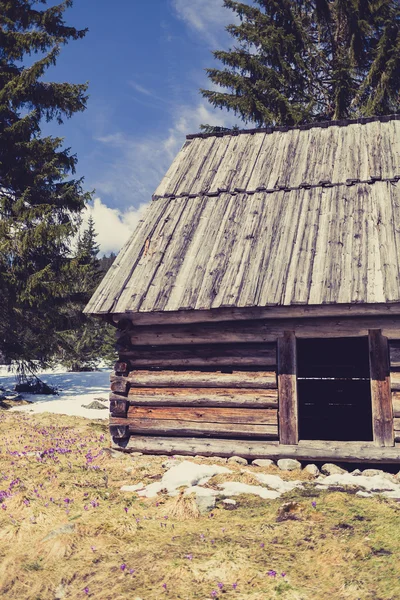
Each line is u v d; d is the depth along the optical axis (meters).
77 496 7.61
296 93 23.88
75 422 13.77
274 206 11.48
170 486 7.86
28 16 20.55
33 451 10.24
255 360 9.53
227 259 10.36
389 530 5.98
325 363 14.58
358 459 8.79
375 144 12.81
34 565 5.72
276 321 9.45
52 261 19.31
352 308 8.97
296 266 9.75
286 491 7.69
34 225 18.31
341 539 5.84
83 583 5.35
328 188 11.62
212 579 5.18
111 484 8.23
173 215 11.96
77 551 5.95
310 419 14.29
